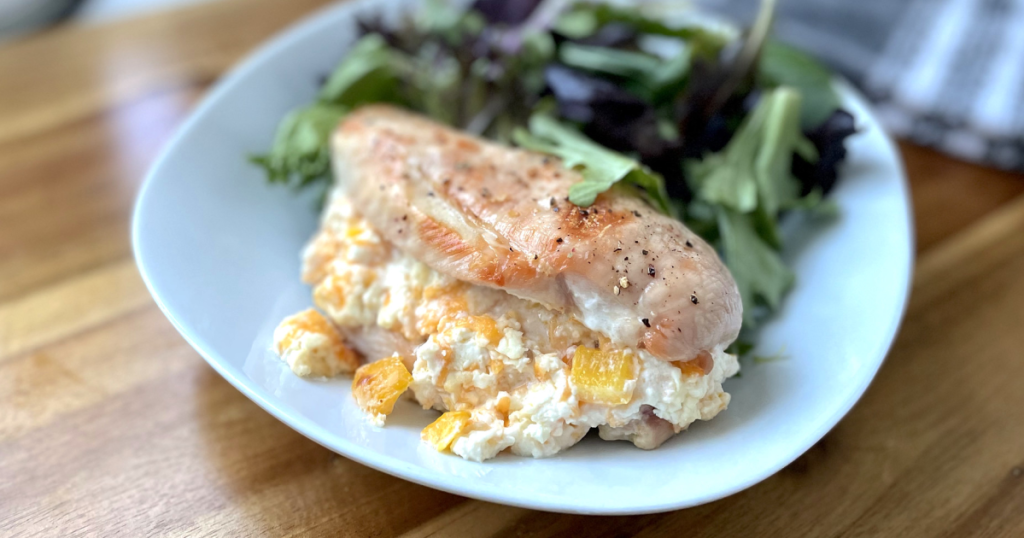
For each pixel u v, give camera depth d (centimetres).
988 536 23
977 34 44
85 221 36
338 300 28
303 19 53
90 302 32
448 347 25
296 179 36
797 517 24
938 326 31
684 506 21
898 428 27
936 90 42
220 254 30
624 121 35
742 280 29
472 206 27
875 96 43
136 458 26
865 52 45
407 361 26
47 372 29
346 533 23
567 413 24
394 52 41
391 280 28
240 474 25
